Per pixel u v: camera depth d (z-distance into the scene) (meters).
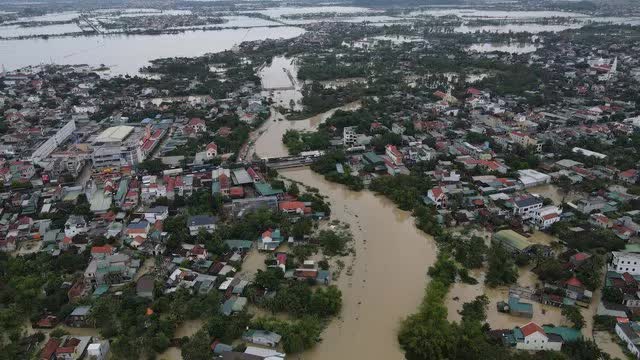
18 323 108.12
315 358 99.69
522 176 184.38
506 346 99.69
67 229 145.50
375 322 109.94
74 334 106.69
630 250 131.25
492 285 121.62
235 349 98.94
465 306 112.25
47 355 96.12
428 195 168.12
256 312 112.69
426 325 101.94
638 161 198.25
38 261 130.00
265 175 190.75
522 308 111.25
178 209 163.38
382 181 179.00
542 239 144.25
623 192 169.50
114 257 127.62
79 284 119.94
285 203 159.75
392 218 159.25
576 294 114.88
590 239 136.25
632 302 111.81
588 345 97.00
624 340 100.75
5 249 139.38
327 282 122.88
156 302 111.06
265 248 138.00
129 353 96.31
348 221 157.00
